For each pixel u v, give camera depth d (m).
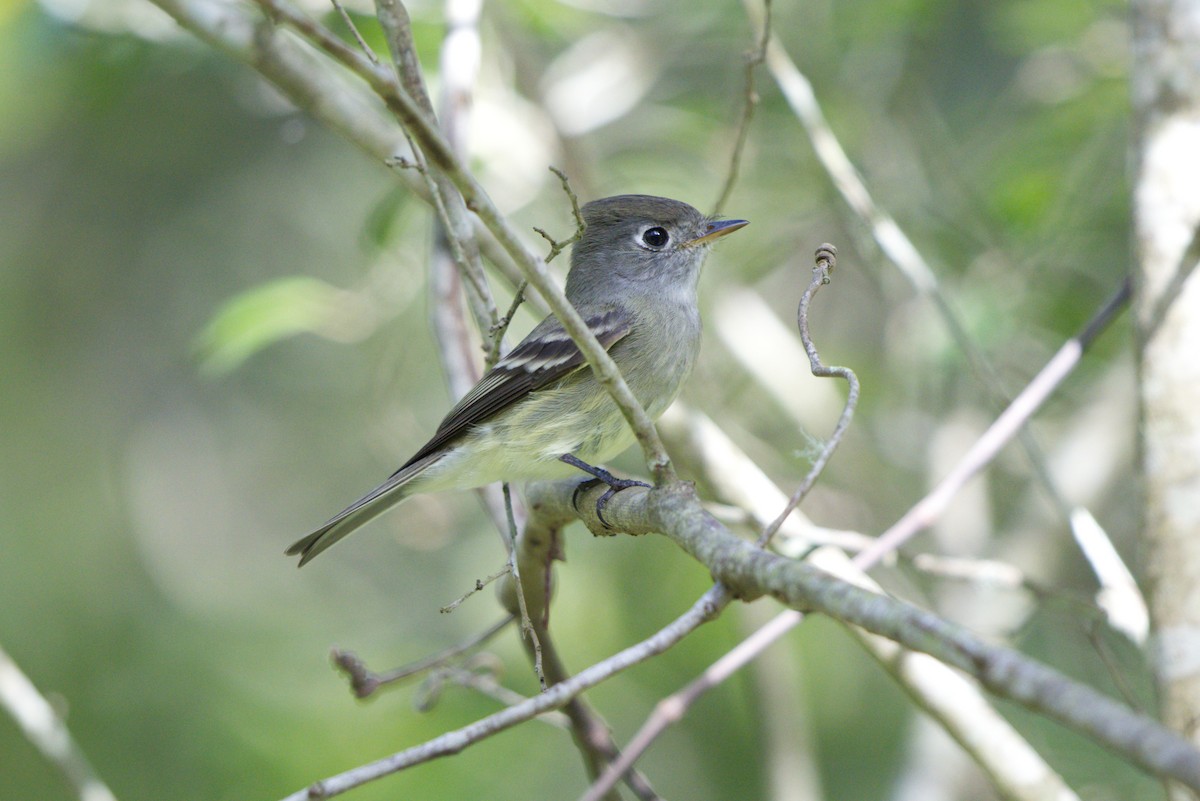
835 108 12.31
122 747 11.94
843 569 7.39
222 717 11.86
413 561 13.27
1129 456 11.10
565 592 12.18
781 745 10.42
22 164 13.66
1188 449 6.33
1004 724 6.87
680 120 12.72
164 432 14.29
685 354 8.66
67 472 13.91
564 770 11.47
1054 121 11.66
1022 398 7.52
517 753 11.42
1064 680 3.37
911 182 12.17
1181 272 6.55
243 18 7.75
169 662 12.58
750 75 7.80
